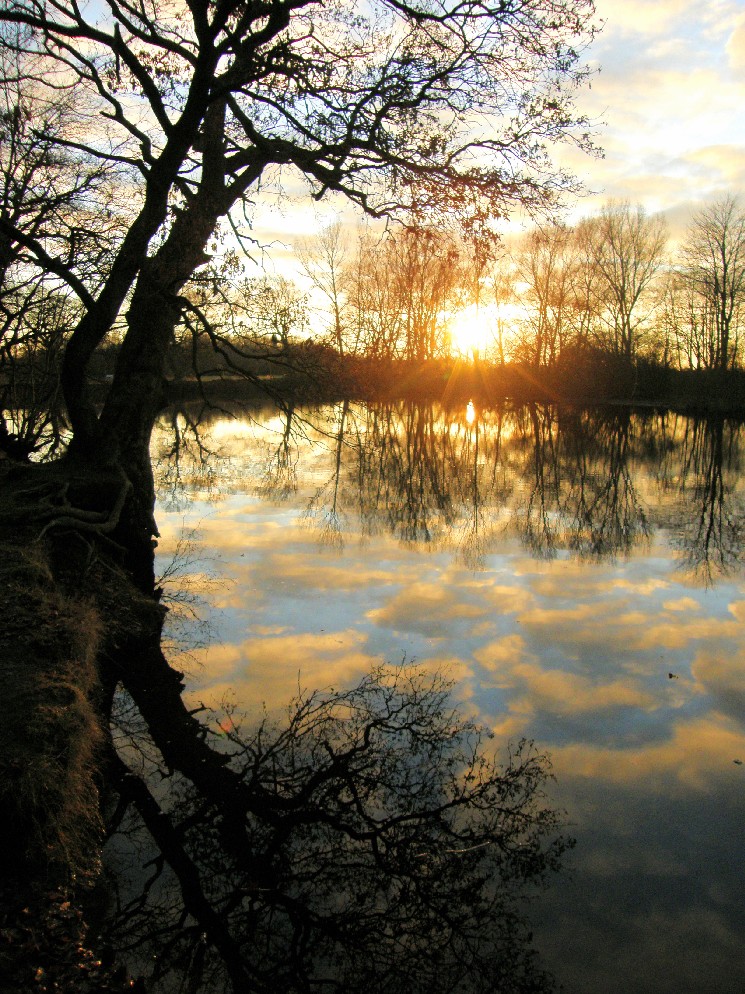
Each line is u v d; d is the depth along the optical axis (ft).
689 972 12.68
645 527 48.75
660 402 153.89
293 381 41.01
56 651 20.04
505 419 132.87
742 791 17.65
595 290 165.17
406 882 15.65
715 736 20.26
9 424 57.77
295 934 14.30
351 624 29.35
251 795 18.26
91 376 56.18
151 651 26.14
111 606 27.96
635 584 35.35
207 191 38.06
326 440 100.27
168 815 17.25
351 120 35.91
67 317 47.37
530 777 18.48
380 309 113.50
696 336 156.25
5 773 14.07
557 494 61.41
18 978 10.85
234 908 14.87
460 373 168.86
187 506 54.19
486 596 33.14
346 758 19.72
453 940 14.06
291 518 50.31
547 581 35.78
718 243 143.23
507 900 14.64
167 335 40.88
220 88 33.88
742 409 136.77
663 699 22.59
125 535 37.76
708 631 28.66
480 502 57.57
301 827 17.31
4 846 13.46
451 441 101.55
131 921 13.88
